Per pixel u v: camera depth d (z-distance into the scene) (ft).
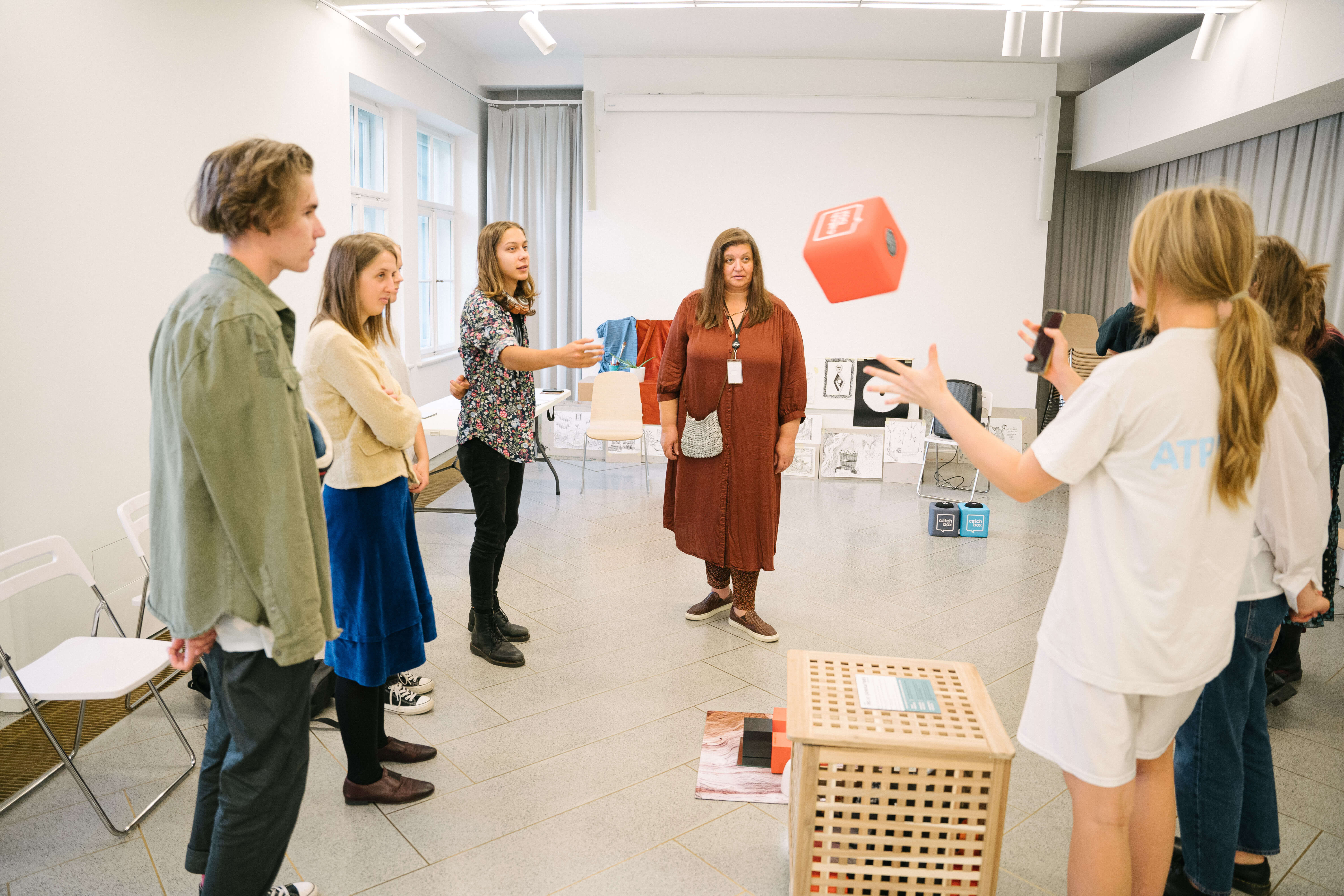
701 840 7.41
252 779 5.19
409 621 7.70
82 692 7.13
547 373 25.77
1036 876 6.99
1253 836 6.73
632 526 17.90
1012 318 23.62
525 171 25.07
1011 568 15.43
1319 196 17.30
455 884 6.80
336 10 16.84
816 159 23.30
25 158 9.86
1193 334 4.76
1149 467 4.70
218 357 4.67
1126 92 21.08
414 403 8.29
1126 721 4.91
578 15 20.13
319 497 5.26
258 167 4.84
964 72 22.95
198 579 4.87
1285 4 15.42
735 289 11.29
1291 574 5.89
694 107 23.04
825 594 13.91
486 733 9.21
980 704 6.14
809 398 24.03
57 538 8.19
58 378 10.43
